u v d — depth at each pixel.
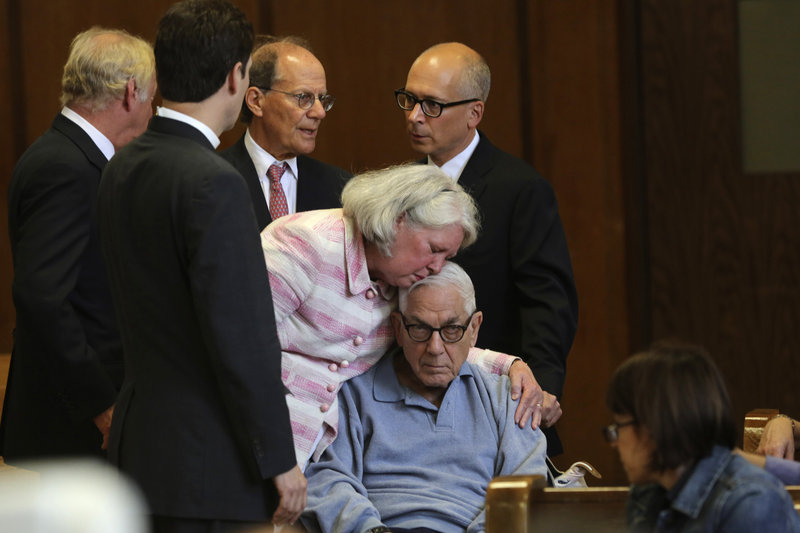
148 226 7.58
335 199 12.96
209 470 7.42
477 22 19.59
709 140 19.47
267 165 12.76
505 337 12.31
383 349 9.38
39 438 10.62
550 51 19.56
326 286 8.80
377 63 19.72
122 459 7.66
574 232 19.78
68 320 9.85
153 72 10.99
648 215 19.78
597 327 19.75
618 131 19.50
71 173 10.24
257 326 7.34
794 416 19.36
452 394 9.34
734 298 19.55
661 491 6.12
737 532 5.39
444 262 9.12
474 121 12.63
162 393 7.55
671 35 19.44
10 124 19.30
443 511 8.80
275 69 12.47
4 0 19.11
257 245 7.53
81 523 1.73
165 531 7.52
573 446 19.80
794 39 19.02
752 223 19.41
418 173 8.86
